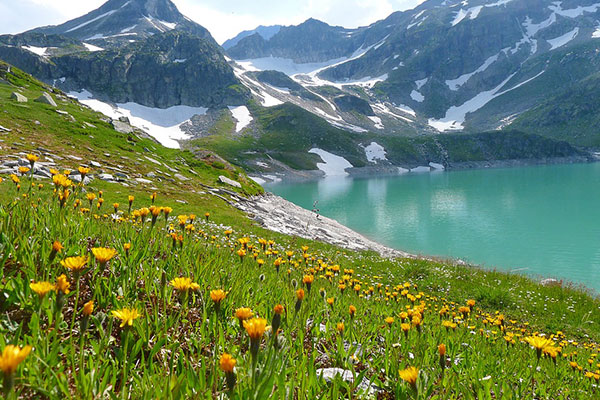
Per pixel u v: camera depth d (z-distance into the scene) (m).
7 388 1.10
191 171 44.41
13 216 3.59
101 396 1.87
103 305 2.95
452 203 84.50
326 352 3.42
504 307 14.75
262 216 35.19
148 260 3.92
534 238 49.84
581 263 37.75
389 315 5.28
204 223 18.44
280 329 3.61
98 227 4.54
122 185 26.92
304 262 7.06
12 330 2.35
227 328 3.10
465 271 20.58
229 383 1.70
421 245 47.06
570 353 6.52
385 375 3.23
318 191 118.75
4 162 20.69
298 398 2.20
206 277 3.96
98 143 38.34
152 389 1.92
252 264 5.79
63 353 2.27
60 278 2.01
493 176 157.25
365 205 84.75
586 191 94.44
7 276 2.85
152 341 2.72
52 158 27.11
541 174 155.00
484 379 3.26
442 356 2.77
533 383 3.94
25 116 38.00
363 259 21.62
